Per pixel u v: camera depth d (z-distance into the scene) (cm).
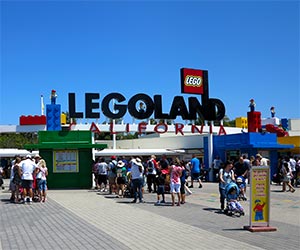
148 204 1608
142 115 3497
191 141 4347
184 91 3488
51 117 2947
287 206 1562
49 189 2297
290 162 2569
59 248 832
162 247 841
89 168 2342
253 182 1055
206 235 973
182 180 1622
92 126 3397
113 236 958
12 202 1697
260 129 3403
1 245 867
